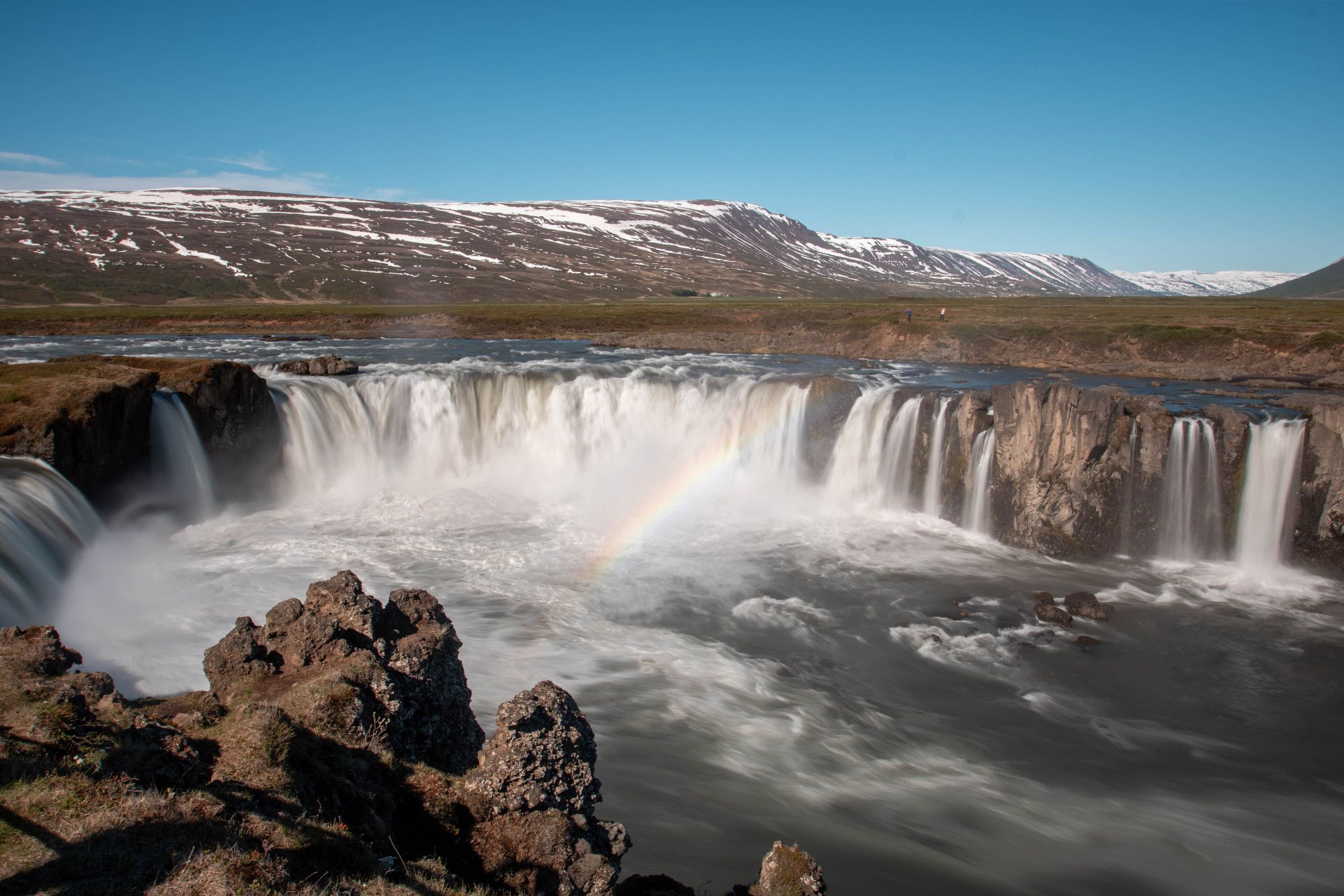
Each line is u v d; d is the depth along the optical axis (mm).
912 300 121938
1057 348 53219
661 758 13953
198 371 28641
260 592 20812
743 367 45438
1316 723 17172
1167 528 26938
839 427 32500
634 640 19500
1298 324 54344
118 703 8211
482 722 14383
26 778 6875
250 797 7160
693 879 10375
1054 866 11766
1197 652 20172
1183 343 50438
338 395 32438
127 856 6254
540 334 69750
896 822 12570
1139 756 15648
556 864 7805
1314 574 25203
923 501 30562
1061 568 25812
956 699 17609
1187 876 11797
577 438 35125
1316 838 13094
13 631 9812
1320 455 24859
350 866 6777
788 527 29344
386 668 9453
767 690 17281
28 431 22250
